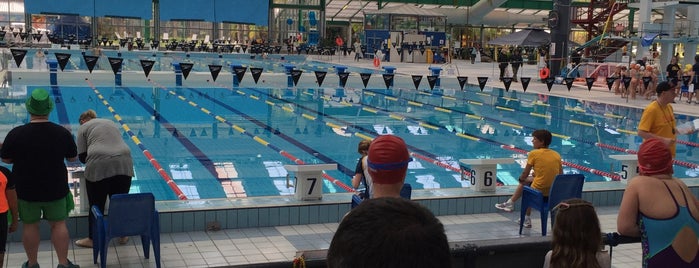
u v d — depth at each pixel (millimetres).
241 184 7430
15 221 4043
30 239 4184
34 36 30062
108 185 4723
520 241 2502
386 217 880
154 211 4332
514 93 18344
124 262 4570
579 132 11781
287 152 9391
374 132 11344
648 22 20062
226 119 12383
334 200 5777
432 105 15484
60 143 4160
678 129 5383
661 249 2820
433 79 14844
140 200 4266
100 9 31562
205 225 5344
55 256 4652
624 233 2943
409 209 898
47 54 26844
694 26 20094
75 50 28453
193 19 33031
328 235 5289
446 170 8438
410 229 863
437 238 873
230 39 36031
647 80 16625
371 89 19219
